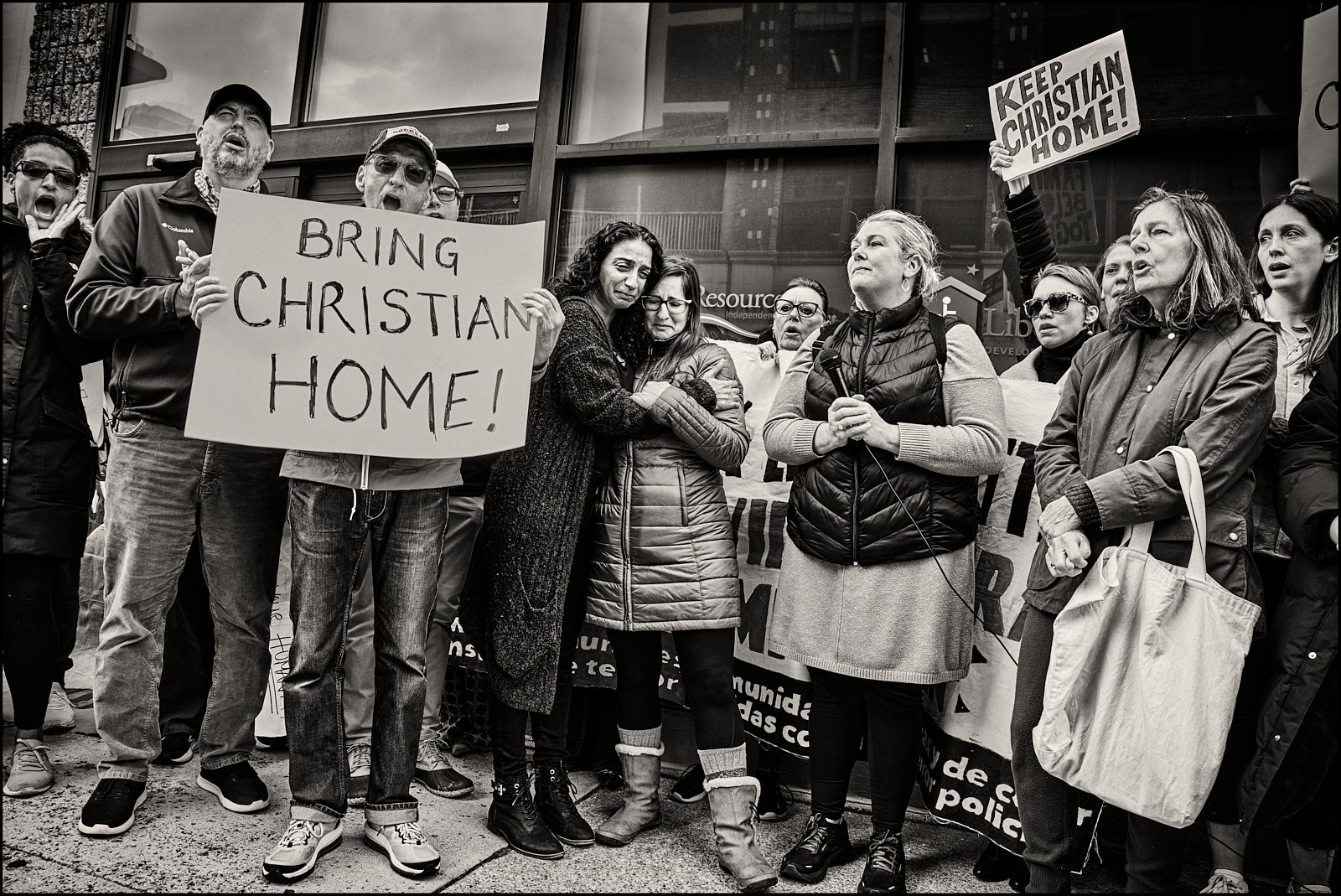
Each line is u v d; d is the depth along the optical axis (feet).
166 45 15.01
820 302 10.28
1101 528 6.36
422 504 7.57
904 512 7.29
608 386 7.76
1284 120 9.71
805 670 8.86
